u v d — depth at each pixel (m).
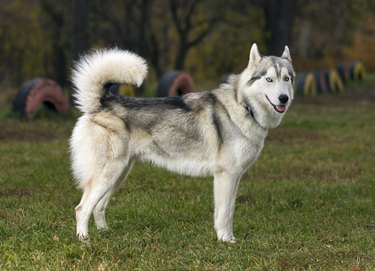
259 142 8.34
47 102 20.53
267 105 8.18
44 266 6.80
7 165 12.88
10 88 32.53
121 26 35.81
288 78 8.23
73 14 24.95
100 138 8.09
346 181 12.59
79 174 8.23
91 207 8.05
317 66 48.03
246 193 11.25
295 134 19.28
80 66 8.30
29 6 35.84
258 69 8.19
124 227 8.86
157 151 8.38
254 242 8.08
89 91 8.23
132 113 8.25
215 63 41.22
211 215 9.65
